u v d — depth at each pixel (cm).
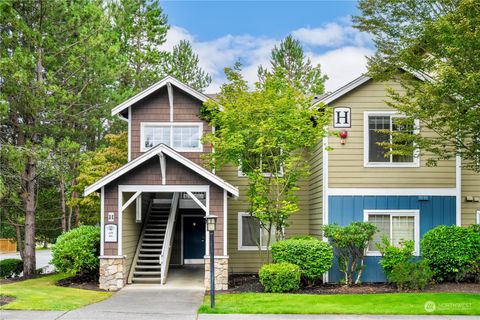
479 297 1398
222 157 1905
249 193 1897
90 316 1218
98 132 2739
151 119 2130
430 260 1644
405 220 1791
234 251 2181
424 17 1622
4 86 2014
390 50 1666
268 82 1969
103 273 1723
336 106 1817
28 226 2247
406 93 1644
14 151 1941
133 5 3488
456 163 1792
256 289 1653
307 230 2156
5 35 2083
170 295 1580
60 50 2206
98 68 2248
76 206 2873
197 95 2088
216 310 1277
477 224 1717
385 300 1380
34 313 1241
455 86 1348
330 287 1678
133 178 1773
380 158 1803
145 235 2083
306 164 1930
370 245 1777
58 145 2139
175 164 1781
